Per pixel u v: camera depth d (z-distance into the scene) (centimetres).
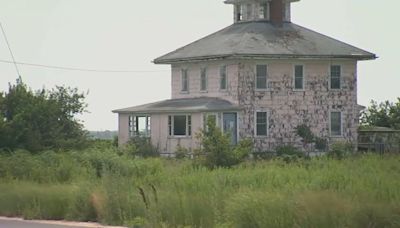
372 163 15525
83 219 10938
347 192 9512
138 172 15138
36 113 18275
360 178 11312
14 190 12162
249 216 9006
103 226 10200
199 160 18425
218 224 9369
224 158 18400
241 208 9131
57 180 14250
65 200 11344
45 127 18438
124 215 10450
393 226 8219
